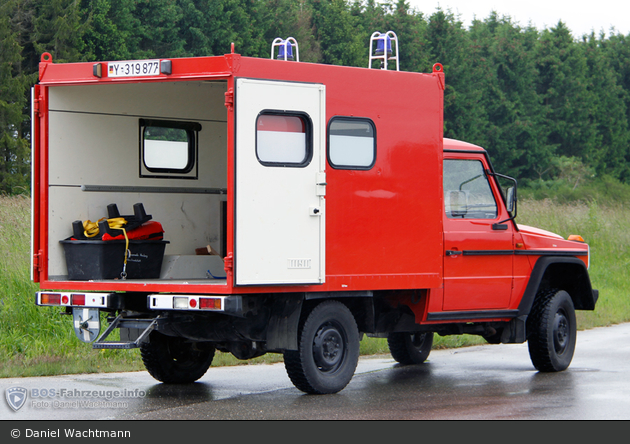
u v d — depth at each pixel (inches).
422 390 450.0
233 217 377.7
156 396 428.8
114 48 2573.8
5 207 797.9
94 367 520.4
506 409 390.3
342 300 442.9
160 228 458.6
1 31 2272.4
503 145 3779.5
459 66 3612.2
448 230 468.4
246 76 384.5
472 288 477.7
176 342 468.8
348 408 392.5
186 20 2869.1
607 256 1099.3
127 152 472.4
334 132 414.0
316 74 406.9
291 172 394.9
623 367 540.1
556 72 4160.9
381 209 427.5
